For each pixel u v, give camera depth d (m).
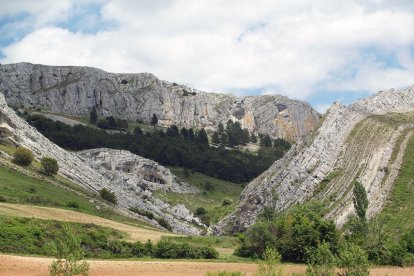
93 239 83.00
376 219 110.88
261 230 98.31
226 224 164.50
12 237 72.50
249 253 97.81
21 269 57.50
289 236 97.25
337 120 190.75
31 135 170.62
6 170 128.88
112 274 61.81
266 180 174.00
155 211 171.62
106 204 143.75
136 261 76.38
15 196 109.19
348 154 170.88
